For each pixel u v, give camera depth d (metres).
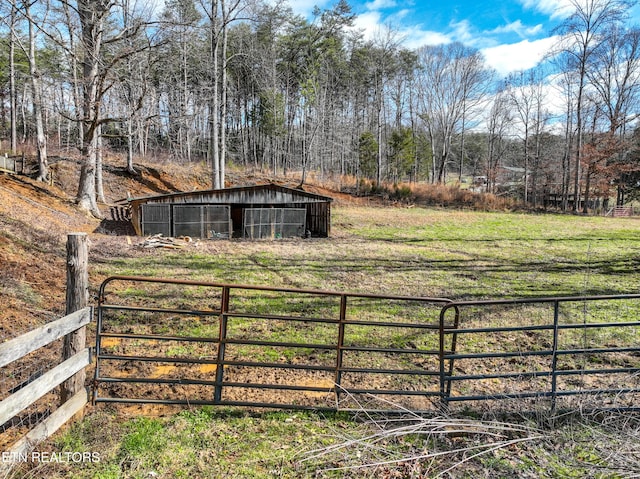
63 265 9.14
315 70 40.19
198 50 26.95
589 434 3.47
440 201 36.41
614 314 7.45
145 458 3.05
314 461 3.08
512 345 5.90
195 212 19.27
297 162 46.91
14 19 18.75
